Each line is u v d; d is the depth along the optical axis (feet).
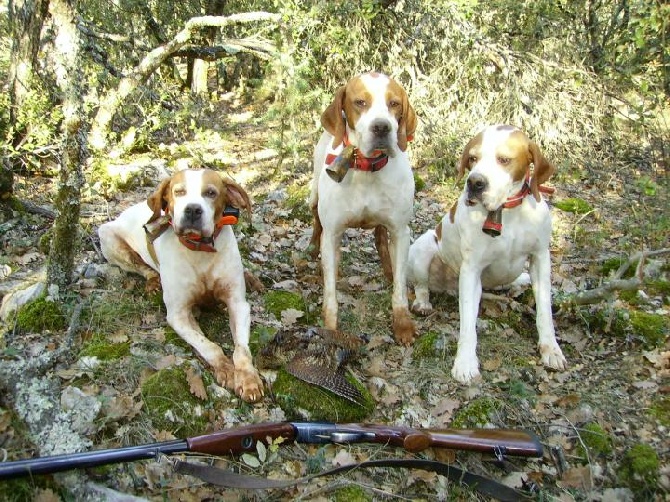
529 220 4.81
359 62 9.73
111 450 3.43
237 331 4.61
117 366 4.24
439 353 5.01
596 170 9.21
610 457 4.21
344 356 4.48
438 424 4.38
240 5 12.46
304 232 7.16
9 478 3.20
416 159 9.39
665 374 4.84
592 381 4.82
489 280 5.27
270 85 9.62
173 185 4.53
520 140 4.57
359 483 3.86
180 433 3.95
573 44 9.98
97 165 8.01
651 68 9.23
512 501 3.87
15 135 8.00
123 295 5.15
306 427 3.92
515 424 4.43
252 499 3.69
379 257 6.41
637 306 5.69
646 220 7.38
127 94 9.32
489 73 9.70
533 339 5.32
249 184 8.74
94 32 9.75
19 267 5.63
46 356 4.18
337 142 5.02
